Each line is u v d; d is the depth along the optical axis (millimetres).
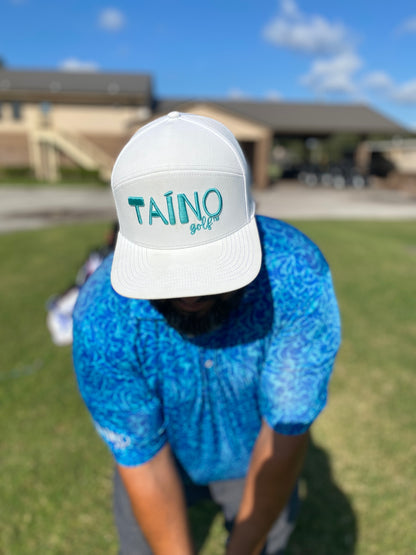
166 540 1091
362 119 32469
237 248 871
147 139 833
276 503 1099
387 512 2150
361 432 2754
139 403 1005
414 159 28281
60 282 6035
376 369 3523
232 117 25266
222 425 1109
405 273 6383
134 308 926
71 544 2020
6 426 2848
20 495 2291
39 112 31047
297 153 40406
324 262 1024
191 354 978
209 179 823
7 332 4352
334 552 1944
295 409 996
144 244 875
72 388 3307
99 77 33469
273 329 972
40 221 13688
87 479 2402
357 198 22141
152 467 1063
